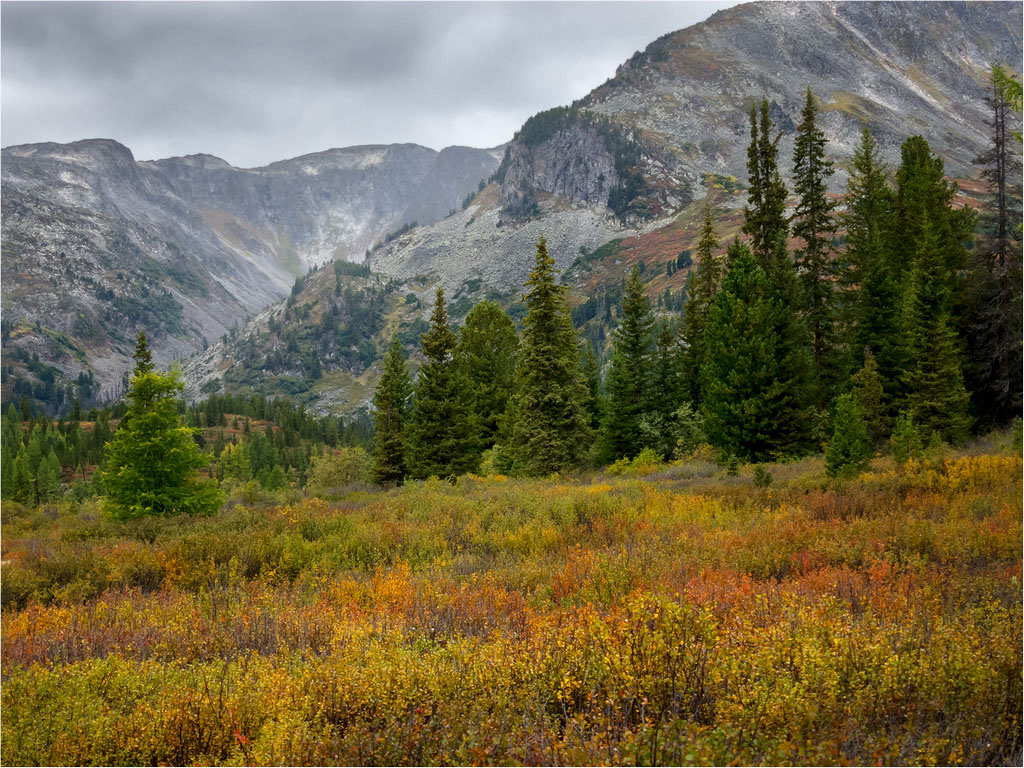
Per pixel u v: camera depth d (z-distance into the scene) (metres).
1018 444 18.78
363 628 6.04
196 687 4.95
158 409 20.91
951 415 26.23
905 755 3.40
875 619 5.35
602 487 21.38
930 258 28.44
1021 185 28.33
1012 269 28.02
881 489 14.62
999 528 9.12
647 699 3.92
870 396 26.33
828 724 3.62
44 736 4.33
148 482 20.52
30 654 6.39
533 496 18.48
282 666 5.35
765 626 5.15
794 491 15.80
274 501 29.22
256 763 3.72
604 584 7.61
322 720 4.07
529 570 9.07
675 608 4.76
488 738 3.63
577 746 3.45
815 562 8.63
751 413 26.98
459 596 7.59
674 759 3.26
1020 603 5.86
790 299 30.06
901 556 8.36
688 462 30.80
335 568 11.09
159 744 4.17
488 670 4.44
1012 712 3.79
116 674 5.30
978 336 29.52
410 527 13.66
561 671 4.29
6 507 30.34
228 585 10.16
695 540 10.30
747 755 3.32
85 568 11.63
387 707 4.07
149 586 10.97
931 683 3.98
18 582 10.75
